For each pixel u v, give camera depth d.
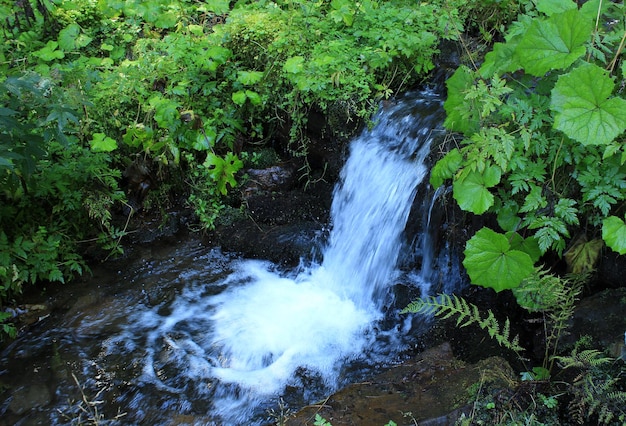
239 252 3.95
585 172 2.58
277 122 4.40
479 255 2.61
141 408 2.81
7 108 2.83
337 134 4.01
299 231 4.00
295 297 3.61
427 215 3.33
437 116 3.57
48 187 3.56
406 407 2.41
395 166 3.58
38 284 3.61
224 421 2.73
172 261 3.89
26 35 4.55
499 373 2.44
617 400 2.18
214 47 4.09
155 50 4.46
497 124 2.81
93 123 4.03
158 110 3.87
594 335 2.57
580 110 2.36
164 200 4.26
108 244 3.91
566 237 2.85
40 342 3.24
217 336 3.30
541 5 3.01
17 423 2.73
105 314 3.45
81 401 2.85
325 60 3.86
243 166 4.35
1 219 3.49
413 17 4.07
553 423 2.22
